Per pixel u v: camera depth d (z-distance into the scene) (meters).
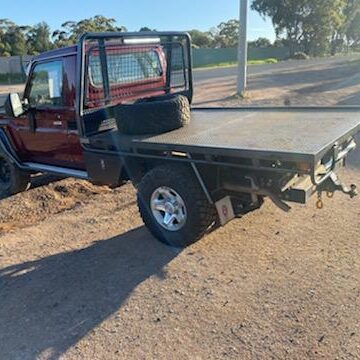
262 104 12.54
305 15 62.44
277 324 2.97
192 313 3.18
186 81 6.25
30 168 6.02
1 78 39.56
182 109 4.59
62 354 2.88
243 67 14.74
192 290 3.47
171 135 4.26
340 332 2.84
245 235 4.34
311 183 3.44
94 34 4.66
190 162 3.87
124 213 5.35
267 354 2.70
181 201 4.03
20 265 4.19
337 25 64.94
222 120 5.02
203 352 2.77
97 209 5.60
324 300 3.19
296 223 4.53
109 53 5.10
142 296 3.45
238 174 3.80
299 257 3.84
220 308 3.20
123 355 2.81
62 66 5.07
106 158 4.56
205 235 4.36
